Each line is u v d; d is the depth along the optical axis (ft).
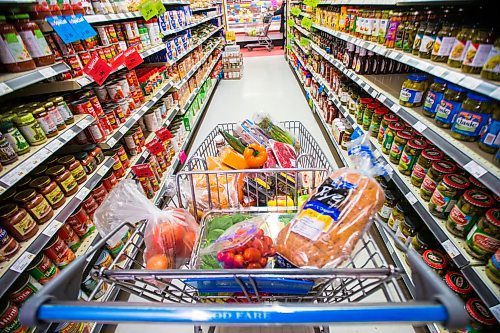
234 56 21.84
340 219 2.61
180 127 10.60
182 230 3.45
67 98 5.76
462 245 3.96
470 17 4.51
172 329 4.94
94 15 5.86
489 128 3.57
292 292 2.65
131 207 3.42
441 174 4.53
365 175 2.92
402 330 4.68
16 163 3.89
